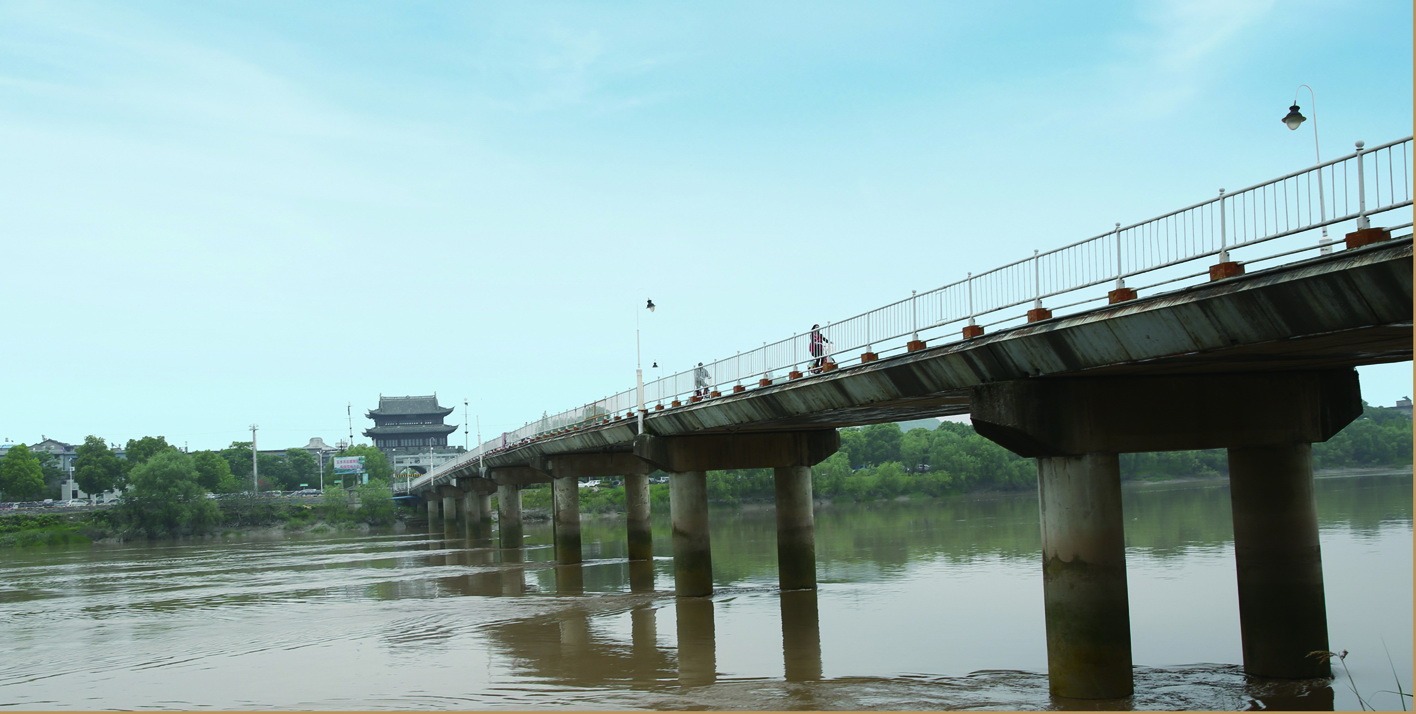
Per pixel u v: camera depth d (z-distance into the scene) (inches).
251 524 5890.8
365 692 1177.4
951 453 6678.2
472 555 3253.0
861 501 6264.8
